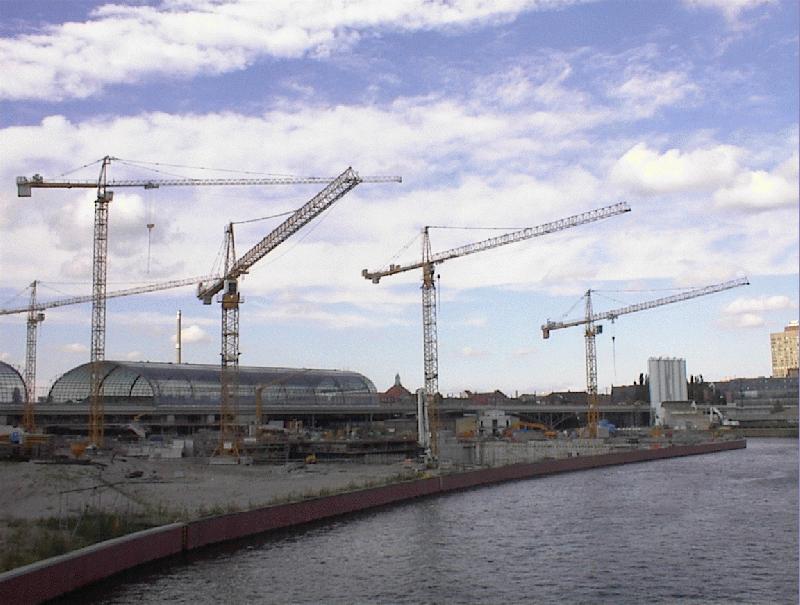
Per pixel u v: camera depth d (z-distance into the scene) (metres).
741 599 60.56
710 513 105.62
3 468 123.12
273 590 62.97
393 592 62.59
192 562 72.56
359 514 106.38
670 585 64.94
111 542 66.56
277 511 91.75
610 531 91.19
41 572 56.12
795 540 84.19
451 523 98.00
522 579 67.12
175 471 142.88
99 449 174.75
